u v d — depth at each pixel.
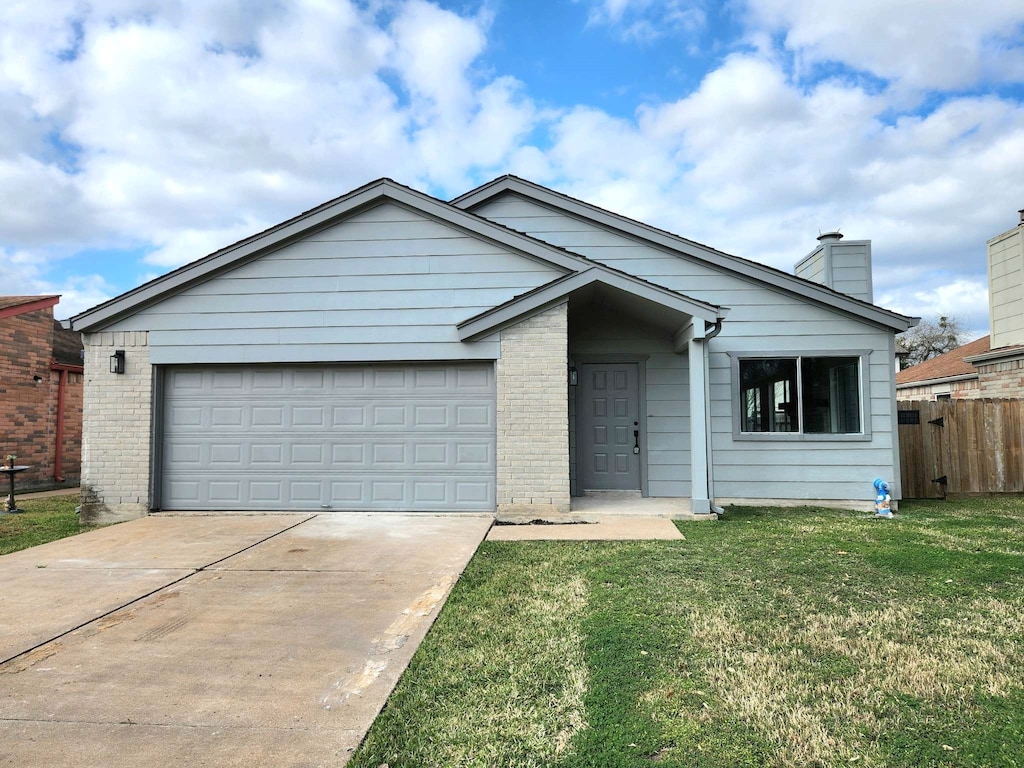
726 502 9.72
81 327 8.74
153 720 3.00
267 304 8.77
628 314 9.98
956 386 15.50
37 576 5.58
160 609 4.67
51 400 13.84
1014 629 4.05
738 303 9.88
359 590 5.11
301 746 2.76
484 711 3.08
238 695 3.27
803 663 3.55
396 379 8.74
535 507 8.25
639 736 2.79
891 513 8.93
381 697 3.24
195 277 8.73
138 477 8.63
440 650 3.84
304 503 8.67
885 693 3.17
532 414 8.36
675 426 10.03
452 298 8.66
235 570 5.73
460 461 8.58
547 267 8.62
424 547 6.57
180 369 8.91
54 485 13.80
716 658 3.63
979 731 2.78
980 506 9.81
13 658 3.77
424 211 8.69
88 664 3.68
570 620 4.33
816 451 9.66
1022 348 12.30
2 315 12.66
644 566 5.71
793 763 2.56
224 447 8.80
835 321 9.71
